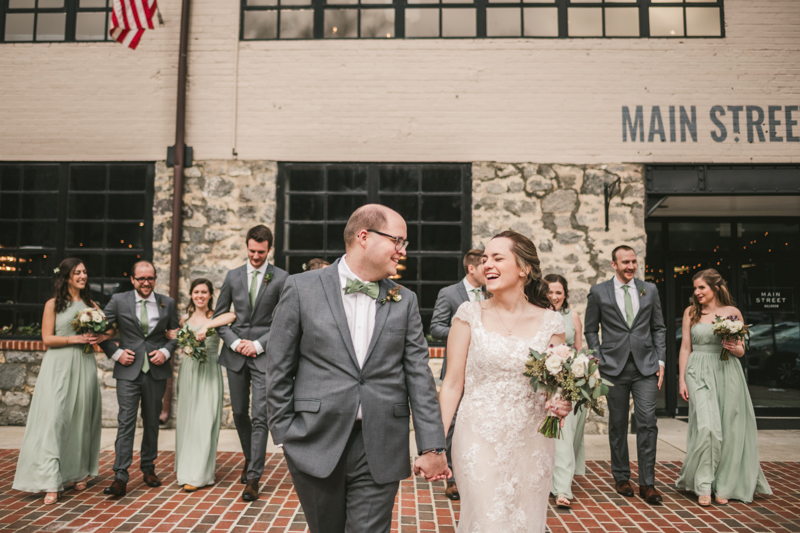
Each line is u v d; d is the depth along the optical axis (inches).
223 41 265.3
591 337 175.2
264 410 165.0
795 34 257.3
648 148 257.0
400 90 262.1
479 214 258.4
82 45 267.3
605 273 254.2
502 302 102.7
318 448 79.5
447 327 170.4
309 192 264.2
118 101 266.1
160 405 175.3
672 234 299.7
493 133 259.8
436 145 260.7
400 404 83.7
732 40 257.9
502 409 94.8
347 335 82.4
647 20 261.4
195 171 262.5
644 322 167.6
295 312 83.2
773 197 259.9
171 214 261.6
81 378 167.2
